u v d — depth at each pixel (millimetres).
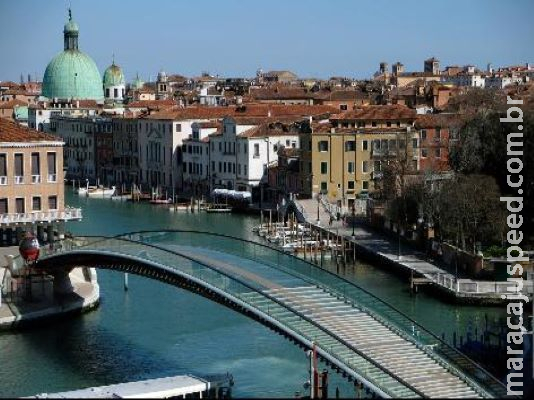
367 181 137625
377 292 84062
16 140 92688
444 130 135625
